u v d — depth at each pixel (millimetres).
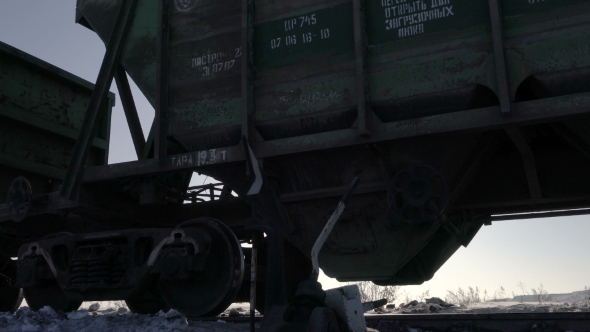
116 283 6547
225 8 7078
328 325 3117
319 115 6316
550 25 5316
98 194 7594
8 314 5934
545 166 7004
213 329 5234
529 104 5230
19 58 9250
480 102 5715
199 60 7109
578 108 5020
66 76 10234
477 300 13883
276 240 3475
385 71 6016
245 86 6598
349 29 6301
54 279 7195
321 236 3539
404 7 6039
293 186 6707
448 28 5797
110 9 8016
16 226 8750
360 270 6586
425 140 5953
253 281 3354
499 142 7066
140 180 7422
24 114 9305
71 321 5523
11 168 9203
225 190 8414
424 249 7949
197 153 6762
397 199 6039
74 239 6949
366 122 5879
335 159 6402
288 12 6672
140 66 7555
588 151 5938
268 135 6648
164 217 8391
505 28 5484
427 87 5801
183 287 6500
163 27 7281
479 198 7344
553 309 8539
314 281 3404
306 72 6465
